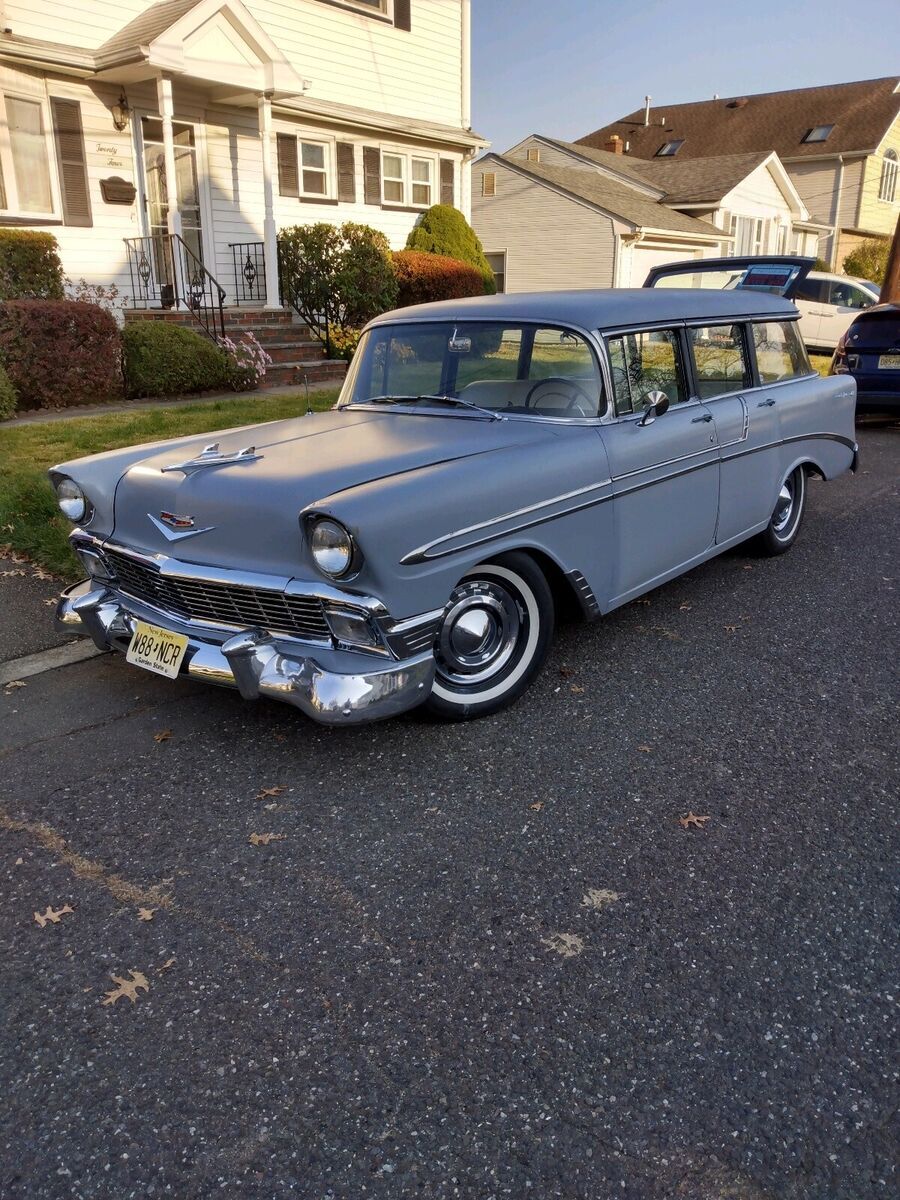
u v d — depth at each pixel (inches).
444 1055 84.4
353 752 137.6
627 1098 79.8
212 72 513.7
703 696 155.1
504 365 163.9
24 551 225.6
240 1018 89.0
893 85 1596.9
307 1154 75.4
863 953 96.4
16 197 482.3
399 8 663.8
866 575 220.2
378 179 679.1
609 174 1245.7
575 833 117.0
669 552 177.2
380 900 105.2
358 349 186.5
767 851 113.2
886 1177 73.0
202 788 128.6
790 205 1311.5
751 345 204.4
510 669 147.4
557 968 94.7
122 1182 73.4
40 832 118.8
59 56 472.7
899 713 149.2
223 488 132.9
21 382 388.8
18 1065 84.2
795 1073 82.2
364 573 119.2
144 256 538.0
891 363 403.5
